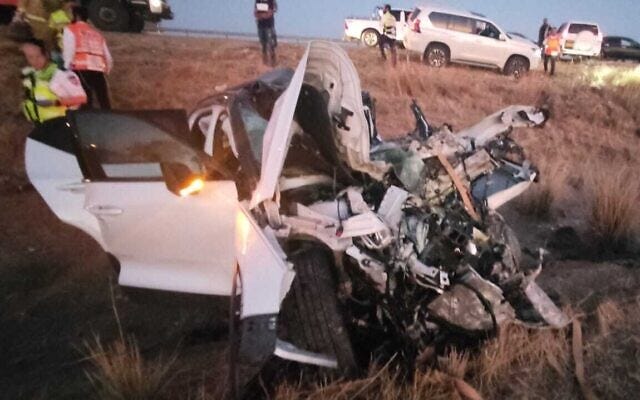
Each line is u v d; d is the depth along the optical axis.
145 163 3.48
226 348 3.54
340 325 2.91
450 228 3.28
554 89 11.88
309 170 3.47
